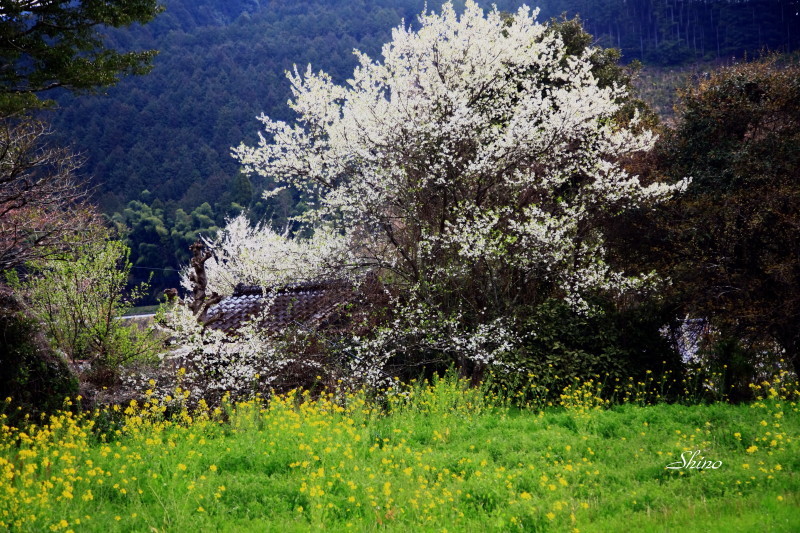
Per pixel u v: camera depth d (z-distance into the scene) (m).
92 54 11.62
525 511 6.32
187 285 23.30
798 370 14.08
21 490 6.01
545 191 16.08
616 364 13.45
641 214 15.98
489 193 15.90
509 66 17.28
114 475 7.07
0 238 11.59
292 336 14.41
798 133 15.10
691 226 15.21
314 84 15.28
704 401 12.71
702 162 16.06
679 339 15.75
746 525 5.46
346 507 6.54
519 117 15.02
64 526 5.46
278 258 15.43
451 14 16.20
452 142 14.80
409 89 16.16
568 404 12.00
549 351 13.89
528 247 14.33
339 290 15.90
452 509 6.52
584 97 15.40
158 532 5.74
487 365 13.77
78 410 10.16
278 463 7.82
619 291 15.06
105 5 10.73
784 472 7.10
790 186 14.28
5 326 10.08
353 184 15.20
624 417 10.27
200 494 6.57
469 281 15.16
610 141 16.39
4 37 10.35
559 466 7.82
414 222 15.45
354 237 15.78
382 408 12.91
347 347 14.21
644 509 6.50
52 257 13.17
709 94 16.52
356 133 15.28
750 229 14.75
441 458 8.26
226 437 9.65
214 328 15.74
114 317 15.89
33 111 11.79
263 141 15.34
